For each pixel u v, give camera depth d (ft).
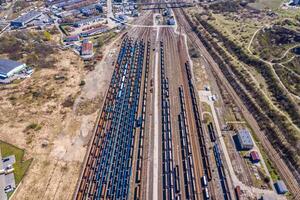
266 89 472.03
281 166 363.97
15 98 476.54
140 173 362.12
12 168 365.81
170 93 487.20
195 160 377.30
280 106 438.81
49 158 380.78
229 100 467.93
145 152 390.21
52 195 339.16
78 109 456.45
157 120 438.40
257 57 540.93
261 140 398.83
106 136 412.57
